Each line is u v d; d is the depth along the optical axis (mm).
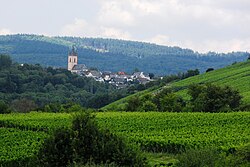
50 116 128500
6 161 62469
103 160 38250
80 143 38625
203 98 141625
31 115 133375
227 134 88812
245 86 186750
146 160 42531
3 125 116375
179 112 136250
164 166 59500
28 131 94812
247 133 88938
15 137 85750
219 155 41219
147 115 123875
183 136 87250
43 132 95875
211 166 39312
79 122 39781
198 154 40125
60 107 169250
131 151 38938
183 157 40469
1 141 81062
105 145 38656
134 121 111625
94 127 39656
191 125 103688
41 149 39344
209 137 84750
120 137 39719
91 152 38500
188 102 157000
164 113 128625
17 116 128875
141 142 80188
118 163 38125
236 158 42562
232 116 114188
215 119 110562
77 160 37719
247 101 150875
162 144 77438
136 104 162375
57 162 38312
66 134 39125
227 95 141125
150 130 97625
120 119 116250
